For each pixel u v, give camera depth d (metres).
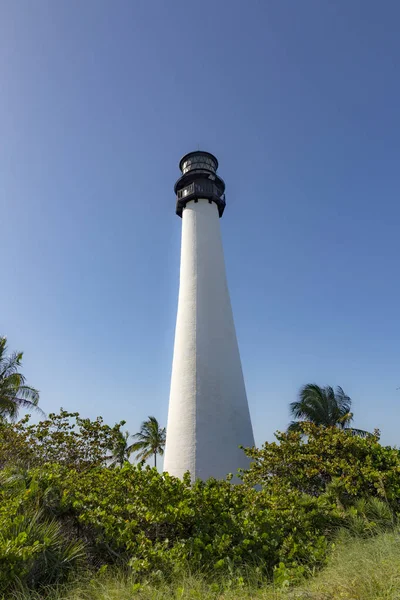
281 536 7.16
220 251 19.94
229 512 7.67
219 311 18.05
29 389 25.75
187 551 6.49
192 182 21.42
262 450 10.70
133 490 7.57
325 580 5.27
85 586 5.64
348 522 7.86
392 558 5.40
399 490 8.68
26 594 5.10
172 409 16.50
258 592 5.27
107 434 11.73
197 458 14.90
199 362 16.69
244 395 17.00
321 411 25.97
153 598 5.05
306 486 10.07
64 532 6.87
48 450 11.21
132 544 6.48
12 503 6.64
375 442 10.17
